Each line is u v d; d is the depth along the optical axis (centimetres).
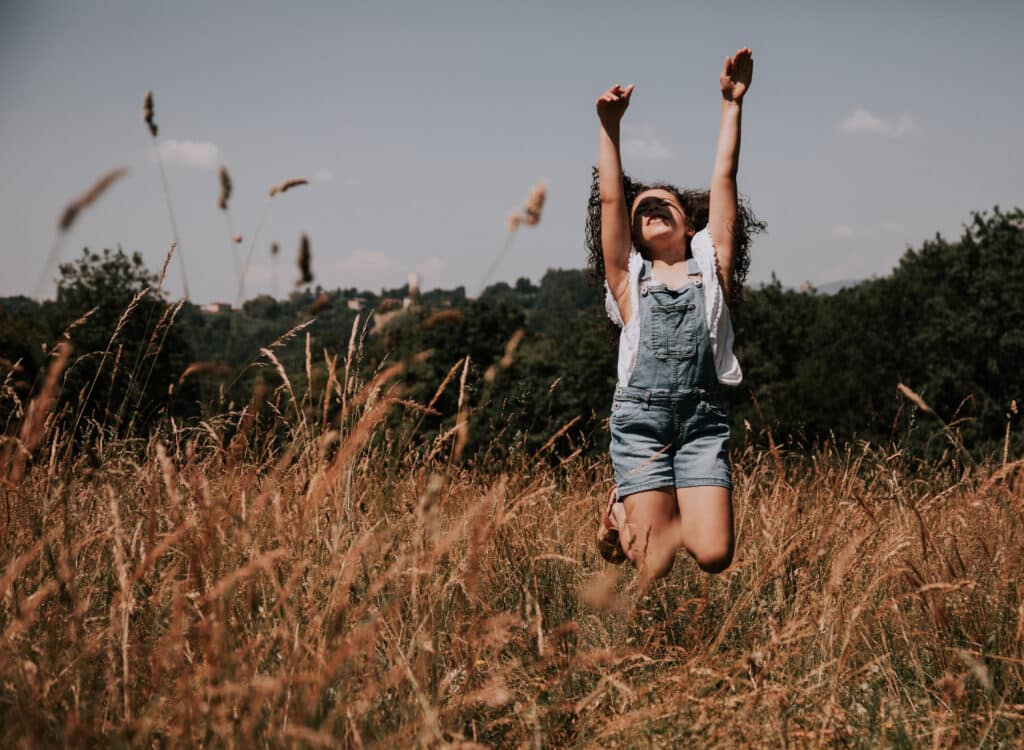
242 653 169
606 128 338
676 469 311
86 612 201
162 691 174
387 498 249
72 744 147
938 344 4231
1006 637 256
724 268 328
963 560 299
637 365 317
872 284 5062
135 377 256
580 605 281
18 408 224
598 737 197
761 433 464
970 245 4628
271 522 223
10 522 218
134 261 3697
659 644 265
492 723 199
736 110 347
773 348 5100
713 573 294
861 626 253
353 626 198
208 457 254
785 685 233
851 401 4375
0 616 190
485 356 3434
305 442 238
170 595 208
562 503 384
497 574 284
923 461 402
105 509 231
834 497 367
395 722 192
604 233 336
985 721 225
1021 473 295
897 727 223
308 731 147
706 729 206
